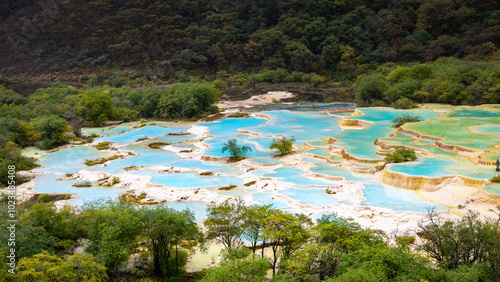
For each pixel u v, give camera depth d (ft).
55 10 648.38
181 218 102.53
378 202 135.74
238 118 322.75
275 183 165.17
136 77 555.69
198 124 301.63
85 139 266.57
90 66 599.16
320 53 605.31
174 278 97.66
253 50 595.88
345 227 95.40
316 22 611.06
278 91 495.00
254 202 146.41
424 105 312.09
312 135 244.83
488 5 563.48
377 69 507.71
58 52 623.36
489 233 88.28
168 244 103.71
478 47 484.74
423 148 184.34
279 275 84.12
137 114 349.00
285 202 145.07
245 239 117.60
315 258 87.25
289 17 634.84
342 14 643.86
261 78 547.08
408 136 211.00
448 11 560.61
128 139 261.03
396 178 150.30
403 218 123.13
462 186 140.36
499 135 196.65
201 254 114.52
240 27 647.15
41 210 107.65
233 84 545.44
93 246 98.43
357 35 597.52
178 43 607.37
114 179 180.45
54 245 101.50
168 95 347.36
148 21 630.74
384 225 120.78
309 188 157.48
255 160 198.70
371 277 73.15
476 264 81.87
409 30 587.68
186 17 645.51
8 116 271.90
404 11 594.65
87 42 621.31
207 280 82.33
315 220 126.00
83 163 211.00
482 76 336.90
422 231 112.16
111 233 96.73
